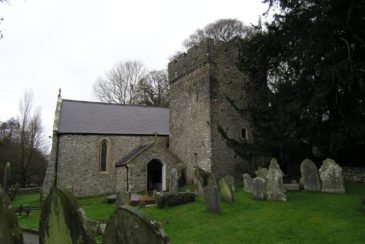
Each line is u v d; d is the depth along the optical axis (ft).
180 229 33.76
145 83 152.56
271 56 58.08
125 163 72.64
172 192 51.37
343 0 43.37
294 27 49.14
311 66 47.39
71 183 77.15
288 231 29.96
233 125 72.38
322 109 49.44
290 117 51.80
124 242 18.42
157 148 75.41
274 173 42.19
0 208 19.86
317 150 61.05
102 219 40.88
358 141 51.80
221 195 43.80
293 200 40.47
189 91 78.69
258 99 60.75
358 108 47.21
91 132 81.56
